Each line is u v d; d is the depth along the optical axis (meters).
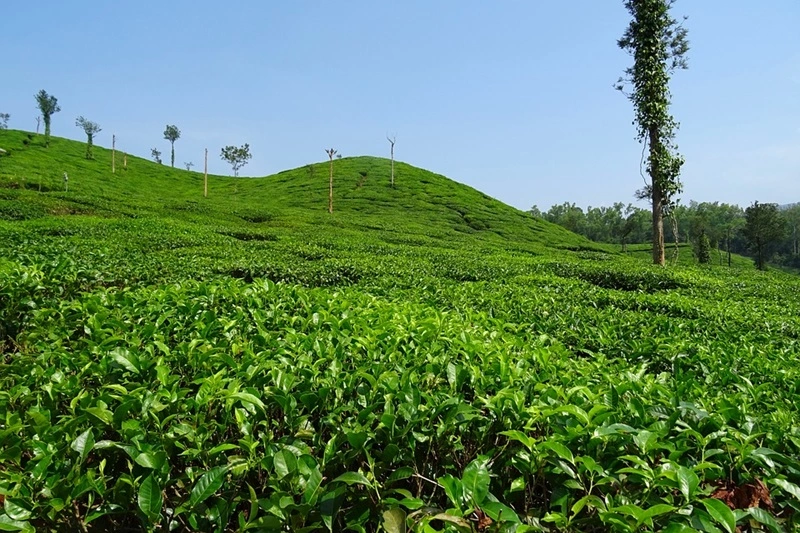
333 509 2.15
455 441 2.78
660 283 15.23
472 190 68.94
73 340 4.57
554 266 17.67
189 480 2.52
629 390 3.35
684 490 2.10
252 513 2.15
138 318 4.83
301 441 2.65
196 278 9.36
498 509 2.00
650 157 21.95
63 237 16.73
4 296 5.52
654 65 21.05
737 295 13.34
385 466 2.58
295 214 44.81
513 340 4.91
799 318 9.51
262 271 11.47
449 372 3.29
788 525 2.26
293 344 3.99
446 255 21.27
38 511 2.19
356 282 11.95
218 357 3.46
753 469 2.60
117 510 2.28
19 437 2.61
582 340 6.37
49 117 82.38
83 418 2.63
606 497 2.18
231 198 62.59
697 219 91.69
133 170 79.88
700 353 5.37
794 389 4.32
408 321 5.14
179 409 2.88
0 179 46.16
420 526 2.03
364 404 3.00
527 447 2.58
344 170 73.69
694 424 2.89
